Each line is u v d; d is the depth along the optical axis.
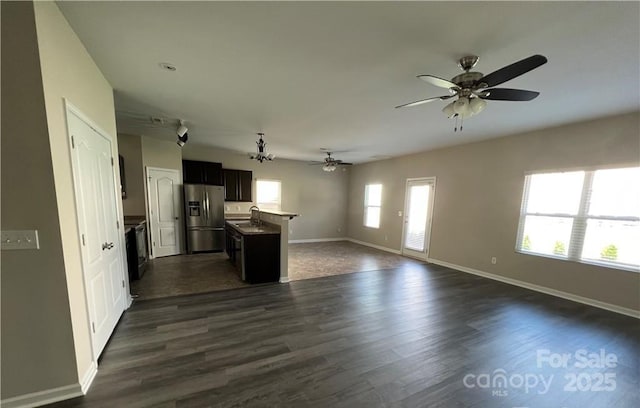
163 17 1.58
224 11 1.51
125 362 2.01
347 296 3.54
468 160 4.94
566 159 3.61
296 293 3.61
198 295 3.45
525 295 3.71
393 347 2.32
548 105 2.87
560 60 1.94
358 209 8.01
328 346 2.31
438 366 2.07
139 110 3.30
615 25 1.53
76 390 1.64
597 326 2.79
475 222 4.80
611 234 3.27
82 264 1.76
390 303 3.33
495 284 4.20
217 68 2.21
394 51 1.91
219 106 3.14
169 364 2.00
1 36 1.31
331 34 1.72
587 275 3.42
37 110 1.40
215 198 5.83
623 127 3.11
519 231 4.16
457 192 5.14
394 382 1.87
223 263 4.96
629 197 3.13
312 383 1.83
